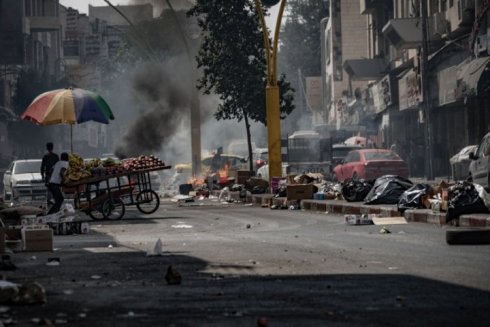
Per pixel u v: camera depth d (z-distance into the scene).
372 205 29.08
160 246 16.11
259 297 10.71
